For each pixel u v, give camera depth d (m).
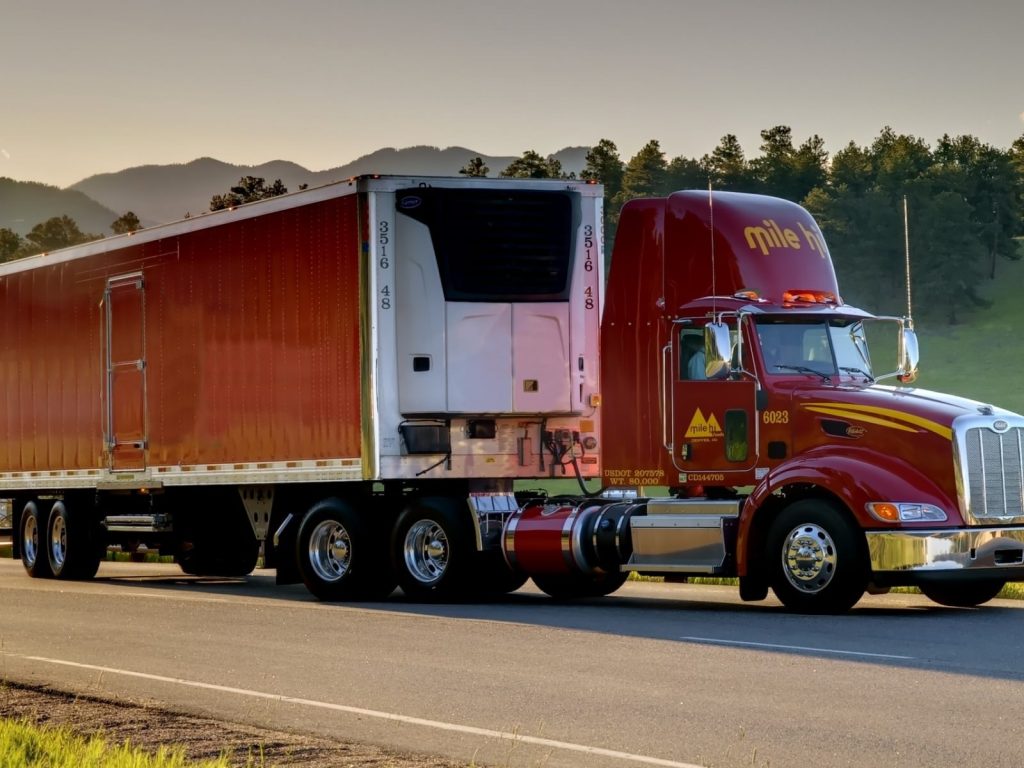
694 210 20.73
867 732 10.59
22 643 17.27
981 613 18.73
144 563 36.50
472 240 22.30
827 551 18.48
